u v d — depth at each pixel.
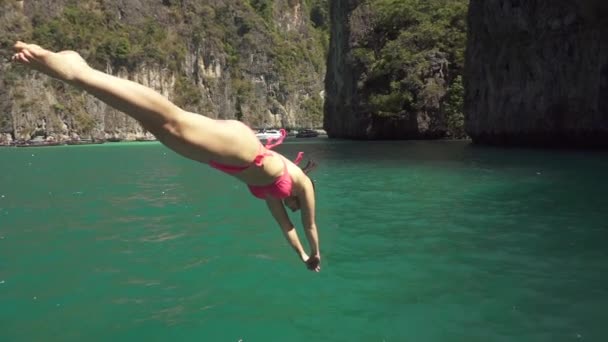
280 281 6.80
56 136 80.81
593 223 9.48
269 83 132.12
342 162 24.94
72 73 2.63
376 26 57.16
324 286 6.56
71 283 6.91
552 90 29.58
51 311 5.93
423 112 49.88
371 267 7.30
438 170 19.53
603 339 4.86
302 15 162.38
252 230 9.95
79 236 9.70
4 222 11.16
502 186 14.66
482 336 4.99
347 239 8.97
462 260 7.49
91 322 5.61
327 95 71.25
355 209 11.90
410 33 52.50
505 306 5.71
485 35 35.75
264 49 132.00
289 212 11.57
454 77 50.41
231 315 5.70
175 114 2.81
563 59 28.53
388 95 51.28
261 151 3.21
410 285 6.50
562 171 17.48
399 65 50.81
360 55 56.06
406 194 13.93
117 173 22.84
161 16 109.12
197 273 7.24
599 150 27.00
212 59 116.44
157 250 8.55
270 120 129.38
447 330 5.16
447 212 11.16
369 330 5.22
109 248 8.74
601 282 6.36
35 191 16.48
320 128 140.38
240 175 3.22
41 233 10.00
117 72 95.75
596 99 26.81
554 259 7.37
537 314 5.46
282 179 3.37
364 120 54.59
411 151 31.73
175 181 18.81
